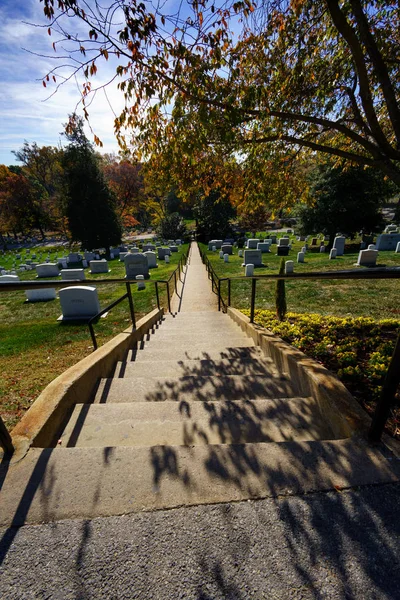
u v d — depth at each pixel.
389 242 17.19
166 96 3.55
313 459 1.48
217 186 6.00
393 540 1.10
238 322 6.30
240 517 1.21
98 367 2.96
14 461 1.49
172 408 2.26
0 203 45.25
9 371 4.20
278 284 5.61
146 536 1.15
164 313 8.56
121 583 1.00
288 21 3.90
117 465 1.47
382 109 5.51
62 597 0.97
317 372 2.40
